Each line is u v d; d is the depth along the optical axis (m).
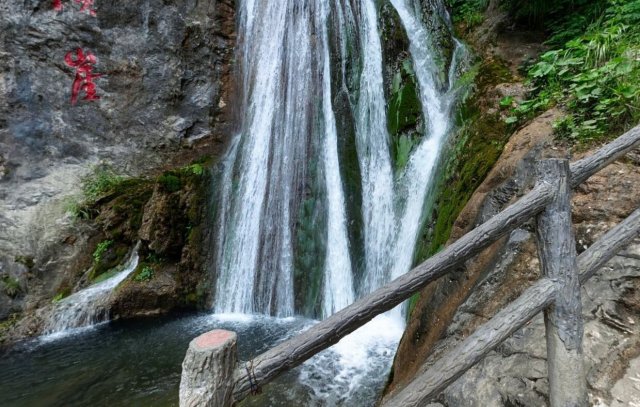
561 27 4.83
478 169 3.69
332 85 6.05
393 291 1.17
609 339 1.67
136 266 5.78
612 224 2.25
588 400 1.45
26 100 6.04
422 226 4.30
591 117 3.11
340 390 3.19
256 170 6.30
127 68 6.93
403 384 2.32
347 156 5.54
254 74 7.38
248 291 5.61
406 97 5.31
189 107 7.45
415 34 6.17
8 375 3.85
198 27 7.62
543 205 1.44
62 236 5.81
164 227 5.66
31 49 6.14
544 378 1.61
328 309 5.07
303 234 5.50
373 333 4.10
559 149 2.94
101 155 6.57
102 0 6.72
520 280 2.21
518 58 4.99
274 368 0.98
